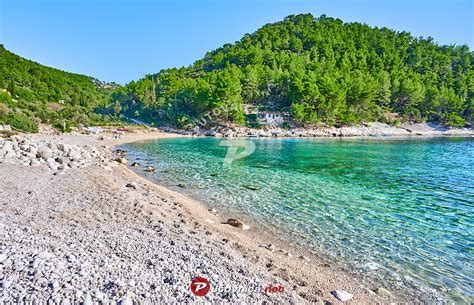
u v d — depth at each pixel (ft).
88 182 56.18
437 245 36.24
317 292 24.07
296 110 275.80
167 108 317.83
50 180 55.06
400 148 163.02
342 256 32.68
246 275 24.13
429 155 131.75
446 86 431.84
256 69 372.17
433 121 366.22
